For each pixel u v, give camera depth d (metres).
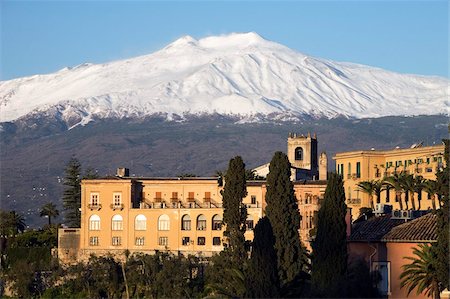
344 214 163.38
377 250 168.25
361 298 160.12
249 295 167.75
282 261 183.62
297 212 187.88
